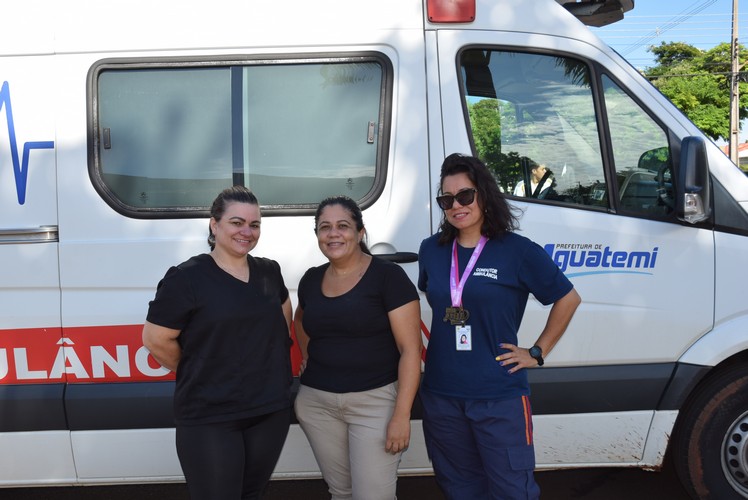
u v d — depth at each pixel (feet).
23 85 10.00
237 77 10.21
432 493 12.67
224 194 8.04
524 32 10.44
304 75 10.26
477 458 8.75
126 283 10.02
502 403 8.23
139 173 10.19
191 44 10.11
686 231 10.28
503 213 8.29
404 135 10.23
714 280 10.28
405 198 10.21
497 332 8.24
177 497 12.81
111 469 10.24
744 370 10.48
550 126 10.49
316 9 10.24
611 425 10.47
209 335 7.72
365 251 8.93
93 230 10.06
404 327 8.43
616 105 10.50
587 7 12.57
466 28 10.36
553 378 10.34
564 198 10.43
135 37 10.09
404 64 10.25
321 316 8.53
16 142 10.02
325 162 10.27
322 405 8.73
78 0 10.09
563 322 8.42
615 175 10.41
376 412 8.59
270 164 10.25
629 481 12.98
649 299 10.30
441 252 8.64
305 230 10.14
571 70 10.52
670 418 10.46
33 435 10.11
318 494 12.76
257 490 8.57
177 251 10.04
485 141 10.42
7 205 10.03
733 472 10.64
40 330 10.00
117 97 10.16
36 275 9.99
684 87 97.19
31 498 12.81
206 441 7.81
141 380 10.12
